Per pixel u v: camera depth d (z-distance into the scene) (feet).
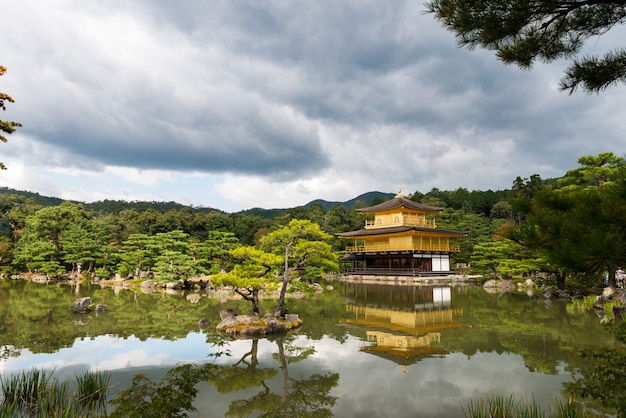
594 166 127.44
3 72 41.16
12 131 43.70
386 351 56.65
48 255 204.13
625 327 26.73
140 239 195.11
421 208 205.87
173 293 135.74
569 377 44.09
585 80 22.49
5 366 49.98
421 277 174.09
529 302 105.29
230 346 60.34
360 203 377.30
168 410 22.31
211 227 276.62
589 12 21.34
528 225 18.83
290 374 46.78
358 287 157.17
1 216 272.31
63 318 84.94
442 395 39.40
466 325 74.95
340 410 36.19
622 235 15.24
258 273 78.84
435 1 21.22
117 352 57.06
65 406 34.78
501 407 33.86
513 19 19.80
